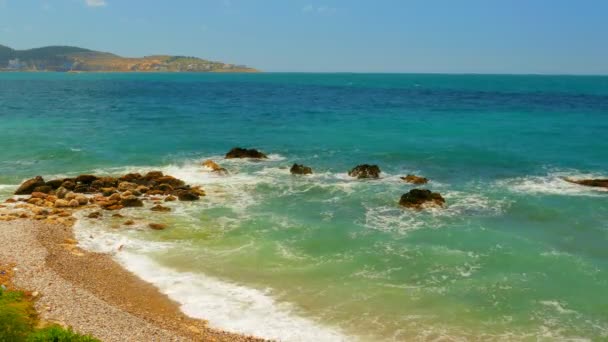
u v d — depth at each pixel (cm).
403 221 2778
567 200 3128
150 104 9150
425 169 3972
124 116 7056
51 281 1894
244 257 2277
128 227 2628
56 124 6088
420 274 2120
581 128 5825
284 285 2016
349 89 15038
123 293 1925
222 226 2675
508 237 2530
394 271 2145
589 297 1945
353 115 7419
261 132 5706
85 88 14562
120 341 1512
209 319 1759
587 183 3462
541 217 2839
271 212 2919
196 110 8094
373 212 2933
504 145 4828
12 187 3353
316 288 1992
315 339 1648
